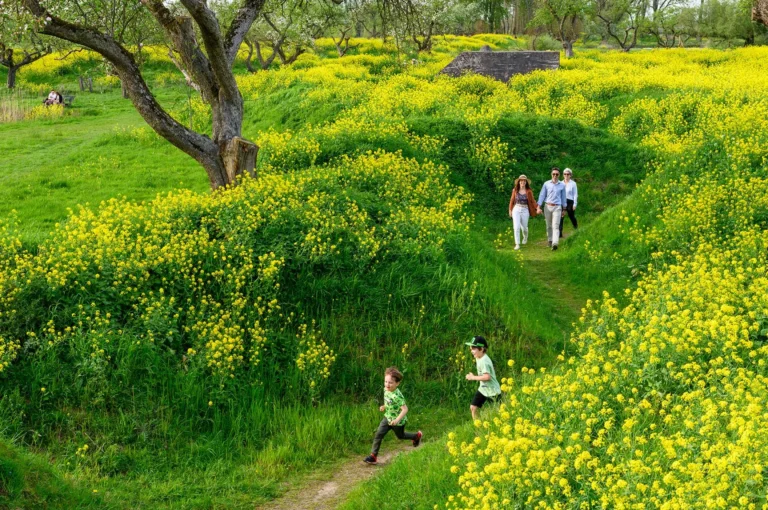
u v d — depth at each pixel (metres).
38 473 6.62
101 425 8.23
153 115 12.55
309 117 23.77
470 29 86.75
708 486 4.48
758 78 26.17
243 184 12.81
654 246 13.32
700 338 6.91
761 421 5.26
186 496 7.32
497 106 22.77
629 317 8.57
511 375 9.37
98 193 17.80
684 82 26.45
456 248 12.04
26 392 8.47
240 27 13.70
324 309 10.57
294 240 11.28
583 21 72.81
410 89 26.80
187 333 9.62
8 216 15.55
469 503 5.25
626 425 5.39
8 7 10.92
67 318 9.29
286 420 8.73
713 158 14.96
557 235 15.20
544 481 5.27
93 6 13.49
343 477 7.64
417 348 10.14
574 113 24.88
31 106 33.44
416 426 8.82
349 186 14.20
